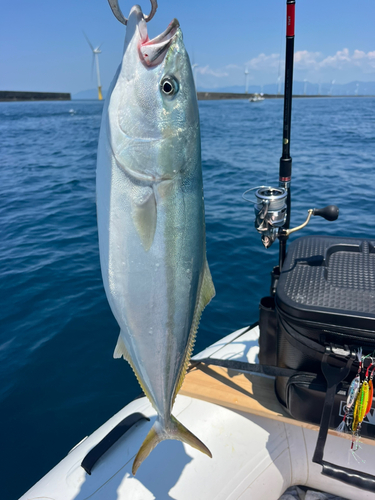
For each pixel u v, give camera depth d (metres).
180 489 1.67
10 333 4.05
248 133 22.69
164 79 1.01
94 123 36.72
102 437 1.93
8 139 23.44
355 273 1.71
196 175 1.11
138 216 1.05
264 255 5.59
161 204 1.06
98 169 1.08
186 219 1.10
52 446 2.84
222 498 1.68
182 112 1.04
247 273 5.13
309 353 1.57
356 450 1.74
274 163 12.63
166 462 1.76
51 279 5.10
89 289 4.81
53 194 9.41
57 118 45.69
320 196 8.23
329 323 1.48
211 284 1.30
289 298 1.58
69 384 3.40
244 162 12.95
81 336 3.98
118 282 1.11
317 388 1.57
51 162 14.12
